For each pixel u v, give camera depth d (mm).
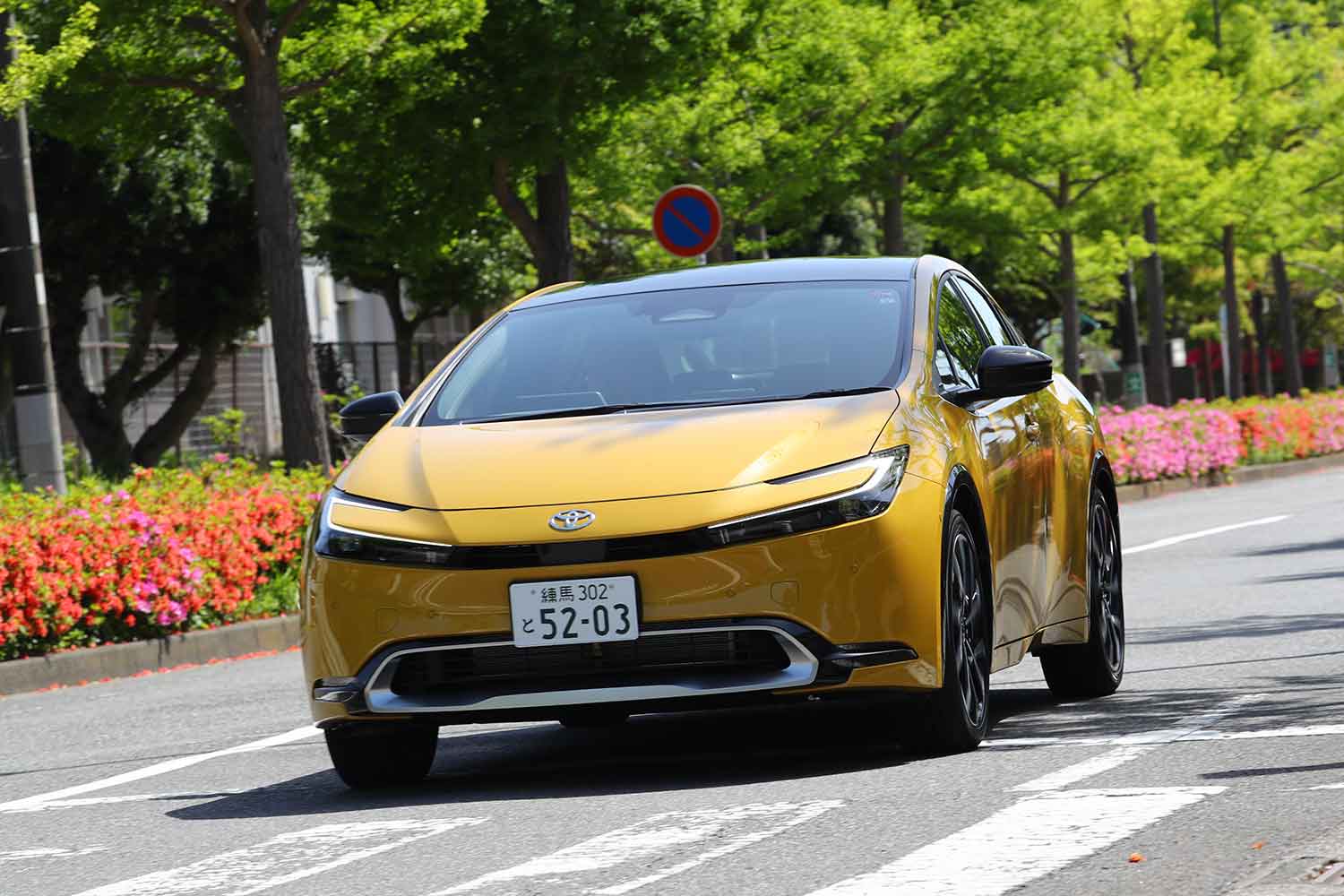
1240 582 31188
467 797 14250
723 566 13398
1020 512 16297
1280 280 120500
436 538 13781
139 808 15258
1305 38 108688
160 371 62312
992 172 80062
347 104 45625
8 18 34188
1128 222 90688
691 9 47594
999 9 67125
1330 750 13789
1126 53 93688
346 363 80938
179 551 31516
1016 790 12734
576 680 13570
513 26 46562
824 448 14031
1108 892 9633
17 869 12523
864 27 59156
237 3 38688
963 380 16328
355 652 13914
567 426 14828
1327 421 84812
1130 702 17922
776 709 19000
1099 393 130625
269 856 12219
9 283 34625
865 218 104438
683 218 36750
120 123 43125
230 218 59125
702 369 15672
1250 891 9367
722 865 10852
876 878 10219
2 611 28859
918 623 13812
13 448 58031
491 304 85188
